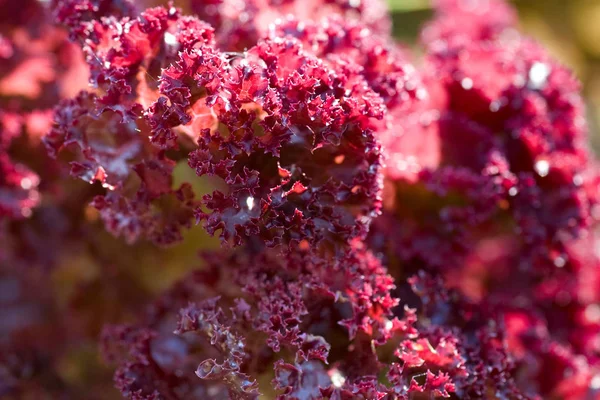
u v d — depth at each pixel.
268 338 0.54
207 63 0.52
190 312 0.54
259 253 0.56
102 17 0.55
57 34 0.63
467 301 0.58
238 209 0.53
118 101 0.53
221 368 0.53
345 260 0.54
